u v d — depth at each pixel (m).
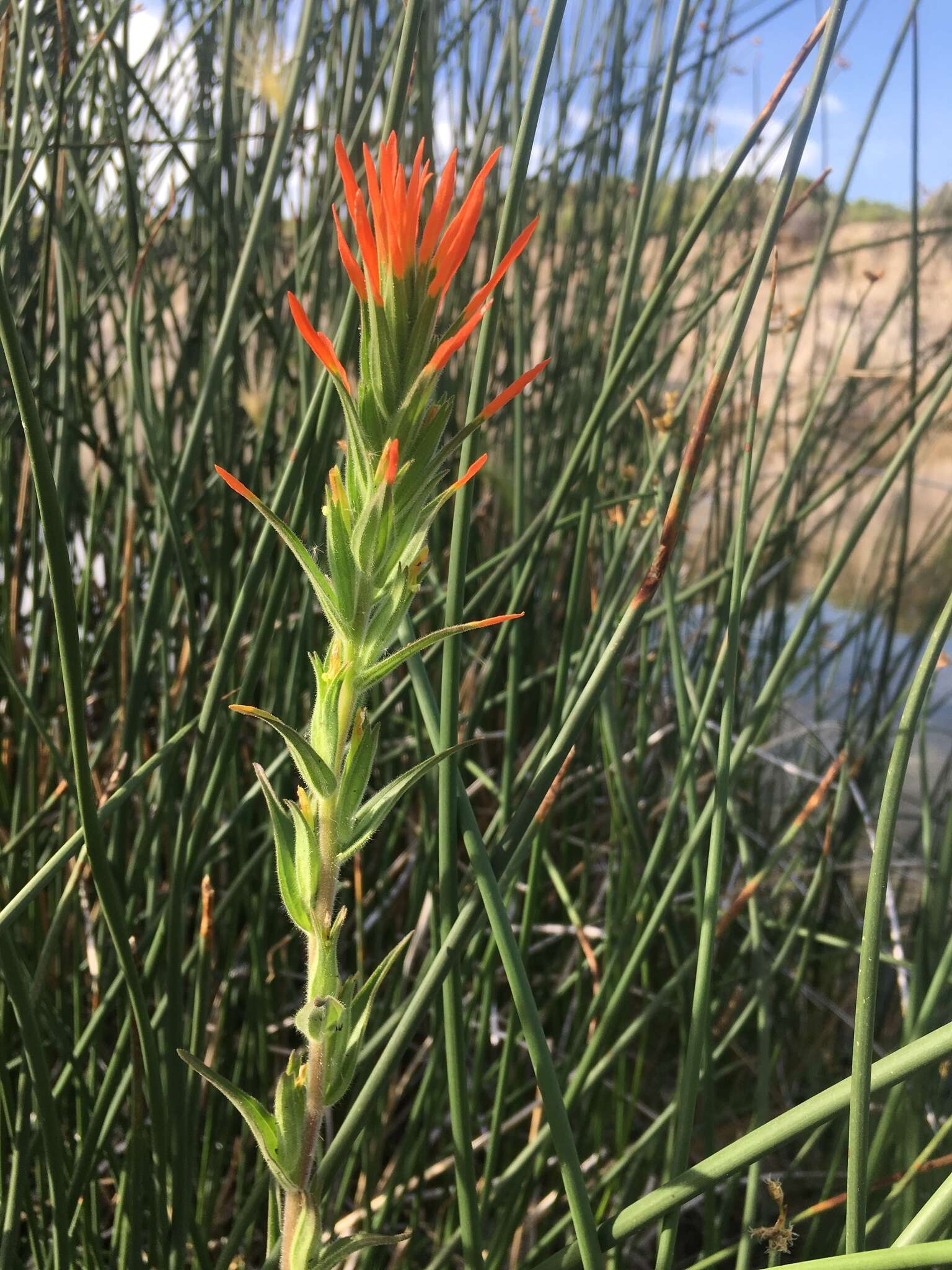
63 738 0.58
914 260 0.59
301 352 0.55
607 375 0.45
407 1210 0.61
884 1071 0.25
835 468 0.92
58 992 0.54
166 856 0.44
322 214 0.59
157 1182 0.42
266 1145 0.23
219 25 0.67
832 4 0.27
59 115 0.45
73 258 0.60
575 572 0.47
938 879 0.50
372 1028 0.56
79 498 0.72
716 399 0.28
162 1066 0.44
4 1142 0.49
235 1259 0.54
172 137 0.54
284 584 0.40
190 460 0.42
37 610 0.50
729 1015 0.64
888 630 0.75
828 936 0.66
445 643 0.33
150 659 0.43
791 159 0.27
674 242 0.75
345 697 0.21
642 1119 0.70
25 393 0.24
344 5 0.58
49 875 0.34
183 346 0.65
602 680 0.31
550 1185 0.63
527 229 0.19
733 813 0.58
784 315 0.58
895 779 0.25
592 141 0.88
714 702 0.82
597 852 0.81
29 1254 0.55
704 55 0.64
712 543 1.07
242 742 0.69
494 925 0.31
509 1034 0.43
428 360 0.20
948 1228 0.28
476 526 0.86
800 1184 0.64
